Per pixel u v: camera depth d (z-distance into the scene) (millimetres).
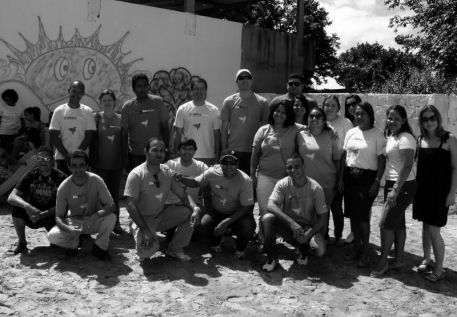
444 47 14516
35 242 5727
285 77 13016
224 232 5875
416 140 5262
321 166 5637
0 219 6609
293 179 5281
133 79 6297
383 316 4395
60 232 5184
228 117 6336
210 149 6465
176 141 6504
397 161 5117
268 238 5242
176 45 10695
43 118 9133
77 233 5031
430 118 5012
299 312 4383
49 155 5348
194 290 4727
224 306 4430
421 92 13188
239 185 5465
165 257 5477
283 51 12898
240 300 4574
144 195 5320
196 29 10969
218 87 11547
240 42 11867
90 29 9508
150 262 5324
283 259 5656
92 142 6340
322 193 5297
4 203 7445
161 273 5066
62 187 5215
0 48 8633
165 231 5840
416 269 5484
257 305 4496
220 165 5555
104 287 4676
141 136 6363
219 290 4750
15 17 8719
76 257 5332
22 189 5348
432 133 5105
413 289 4984
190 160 5824
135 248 5723
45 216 5266
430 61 15102
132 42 10055
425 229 5359
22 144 7570
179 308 4344
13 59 8758
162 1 13953
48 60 9102
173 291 4676
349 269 5453
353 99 6211
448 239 6656
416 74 13773
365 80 23000
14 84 8805
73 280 4781
